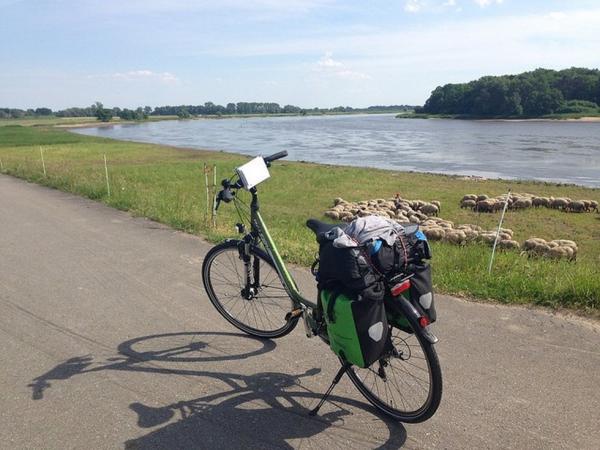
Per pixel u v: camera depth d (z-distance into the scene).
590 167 31.81
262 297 4.36
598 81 129.25
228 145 57.91
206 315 4.91
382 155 42.72
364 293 2.87
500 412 3.24
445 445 2.97
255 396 3.52
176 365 3.96
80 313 4.98
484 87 145.25
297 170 27.75
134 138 76.62
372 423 3.21
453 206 16.16
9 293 5.56
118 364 3.98
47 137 71.50
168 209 10.33
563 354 3.94
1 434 3.12
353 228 3.09
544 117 122.44
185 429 3.17
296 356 4.07
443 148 49.47
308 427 3.18
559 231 12.38
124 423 3.23
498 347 4.06
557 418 3.17
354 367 3.57
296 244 7.36
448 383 3.55
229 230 8.59
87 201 11.79
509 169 31.34
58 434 3.12
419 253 3.08
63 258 6.89
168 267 6.45
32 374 3.83
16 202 11.72
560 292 4.91
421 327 2.89
